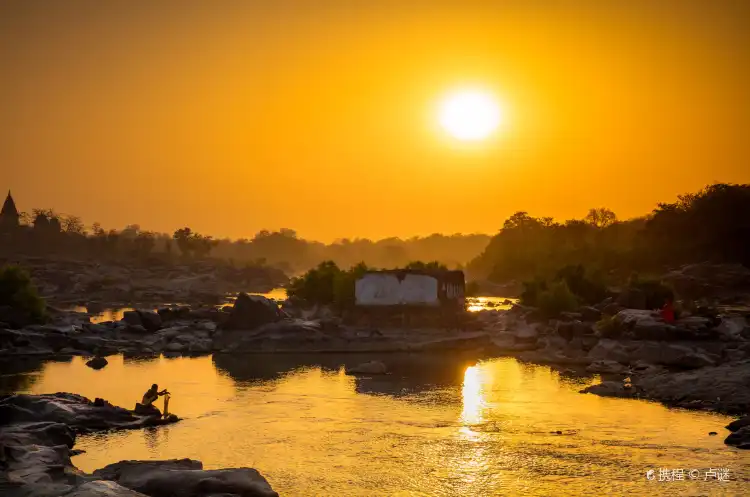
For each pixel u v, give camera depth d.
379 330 122.50
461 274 132.38
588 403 70.31
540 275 168.38
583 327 110.69
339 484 45.88
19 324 120.38
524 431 59.19
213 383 82.44
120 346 113.38
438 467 49.41
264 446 54.81
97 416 60.62
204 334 119.19
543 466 49.44
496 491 44.47
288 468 49.28
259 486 40.66
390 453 52.81
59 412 59.47
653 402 70.75
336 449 53.91
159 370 92.62
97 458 51.16
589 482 46.00
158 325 126.81
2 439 48.62
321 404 70.19
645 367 88.50
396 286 126.94
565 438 56.91
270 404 70.31
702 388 72.12
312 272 156.62
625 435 57.69
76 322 130.25
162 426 61.12
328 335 114.38
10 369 93.25
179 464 44.41
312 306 151.75
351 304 132.62
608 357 95.88
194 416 65.00
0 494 35.84
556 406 68.88
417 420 63.28
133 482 40.75
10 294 125.44
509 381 83.31
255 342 111.88
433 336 117.69
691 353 90.19
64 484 37.94
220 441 56.22
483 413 66.00
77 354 107.62
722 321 110.38
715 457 51.19
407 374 88.94
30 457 43.00
